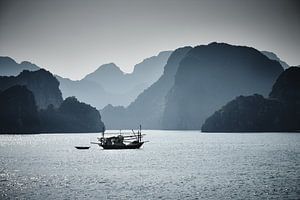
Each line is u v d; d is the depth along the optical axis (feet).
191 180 240.32
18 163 338.75
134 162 344.49
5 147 561.02
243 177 249.34
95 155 419.95
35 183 231.50
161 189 212.84
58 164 331.16
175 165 318.86
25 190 210.38
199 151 469.16
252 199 188.34
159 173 272.10
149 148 530.68
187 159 368.48
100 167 308.60
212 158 375.45
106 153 446.60
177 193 202.28
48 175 263.70
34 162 347.56
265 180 236.84
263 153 424.46
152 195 198.08
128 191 207.62
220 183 228.63
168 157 391.04
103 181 238.68
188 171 281.13
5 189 212.64
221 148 514.68
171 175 262.06
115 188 215.92
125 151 476.95
